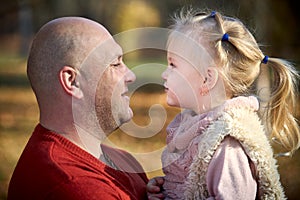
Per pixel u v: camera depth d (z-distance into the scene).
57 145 2.37
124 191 2.36
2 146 8.23
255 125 2.46
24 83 15.80
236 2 4.76
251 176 2.36
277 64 2.72
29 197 2.31
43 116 2.47
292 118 2.79
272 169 2.42
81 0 20.83
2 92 13.97
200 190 2.40
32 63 2.45
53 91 2.42
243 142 2.40
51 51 2.41
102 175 2.35
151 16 19.78
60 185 2.23
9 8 11.39
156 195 2.54
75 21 2.48
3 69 18.86
